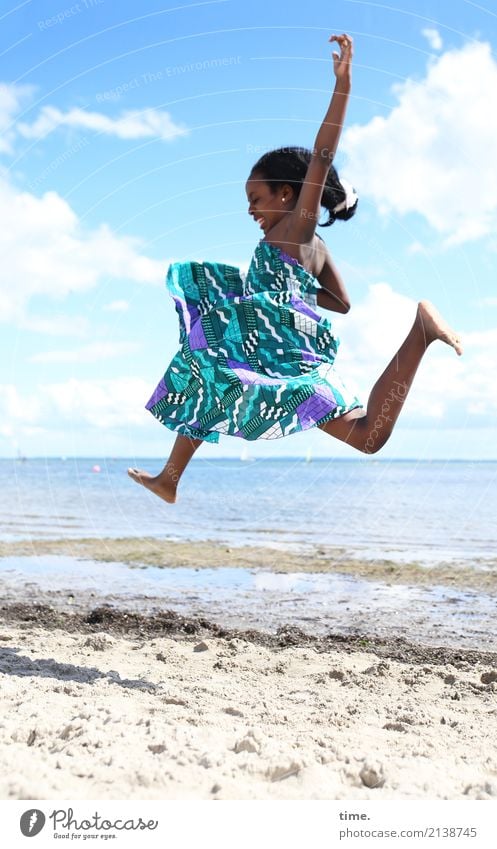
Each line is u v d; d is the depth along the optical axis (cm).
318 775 240
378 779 247
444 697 378
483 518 1362
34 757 241
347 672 422
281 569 827
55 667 409
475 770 259
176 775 232
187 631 539
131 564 865
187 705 338
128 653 461
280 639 519
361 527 1244
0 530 1191
